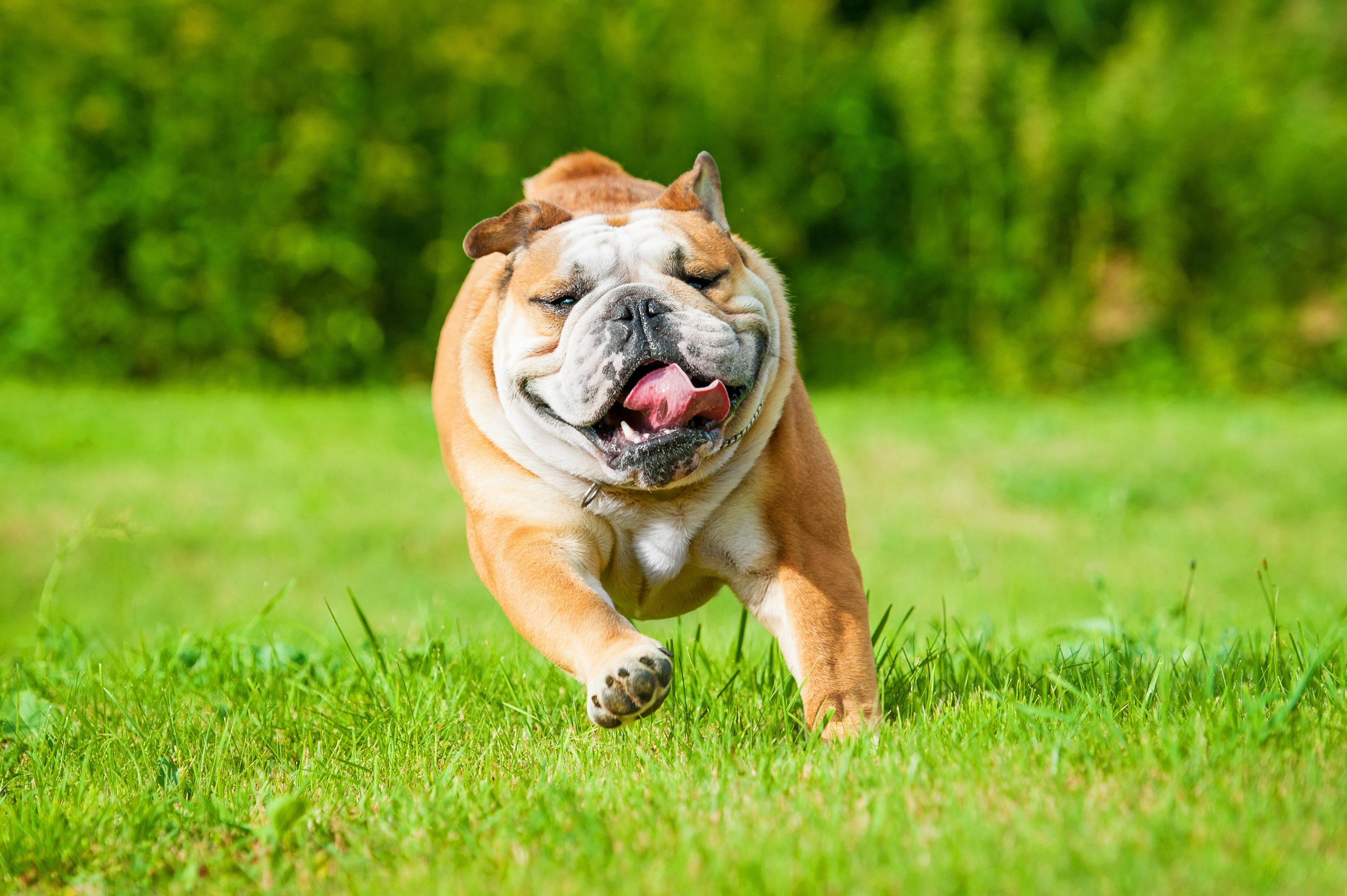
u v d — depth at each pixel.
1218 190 23.94
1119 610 10.31
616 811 4.45
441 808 4.64
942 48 24.50
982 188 23.56
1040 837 3.78
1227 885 3.41
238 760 5.75
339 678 7.08
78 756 5.85
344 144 21.08
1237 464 16.70
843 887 3.57
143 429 17.70
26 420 17.73
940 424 19.19
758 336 5.88
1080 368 23.48
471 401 6.11
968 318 23.89
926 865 3.66
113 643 9.74
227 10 20.94
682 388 5.32
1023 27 30.95
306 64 21.16
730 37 23.45
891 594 11.70
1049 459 16.89
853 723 5.47
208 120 20.94
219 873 4.31
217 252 21.17
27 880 4.44
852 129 23.38
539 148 21.97
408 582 12.32
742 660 6.74
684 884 3.64
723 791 4.50
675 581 6.28
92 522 9.13
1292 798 3.95
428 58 21.50
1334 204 24.42
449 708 6.05
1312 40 26.98
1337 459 16.91
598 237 5.86
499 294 6.20
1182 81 24.55
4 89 21.23
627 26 22.20
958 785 4.36
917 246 23.97
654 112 22.55
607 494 5.86
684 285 5.70
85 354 21.58
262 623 7.89
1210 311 24.22
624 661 4.88
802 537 5.98
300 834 4.50
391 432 18.02
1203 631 8.20
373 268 21.73
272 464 16.27
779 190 23.30
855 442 17.77
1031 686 6.04
